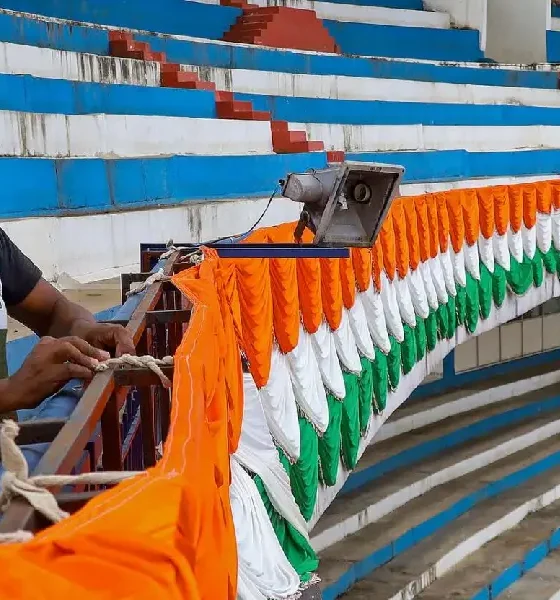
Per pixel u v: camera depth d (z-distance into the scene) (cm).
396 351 877
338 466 715
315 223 439
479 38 1989
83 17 1229
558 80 1909
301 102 1316
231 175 967
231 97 1148
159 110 952
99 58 923
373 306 800
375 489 1397
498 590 1252
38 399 206
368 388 782
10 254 269
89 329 257
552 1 2161
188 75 1091
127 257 731
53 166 689
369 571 1199
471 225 1097
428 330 1002
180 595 117
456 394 1753
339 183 422
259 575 376
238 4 1534
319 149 1201
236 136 1042
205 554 153
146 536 119
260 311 494
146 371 218
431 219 994
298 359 591
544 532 1435
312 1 1741
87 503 130
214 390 263
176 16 1400
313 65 1450
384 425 1570
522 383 1853
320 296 649
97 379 205
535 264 1247
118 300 577
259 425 491
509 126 1675
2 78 712
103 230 698
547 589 1284
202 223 841
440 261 1027
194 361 213
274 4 1652
